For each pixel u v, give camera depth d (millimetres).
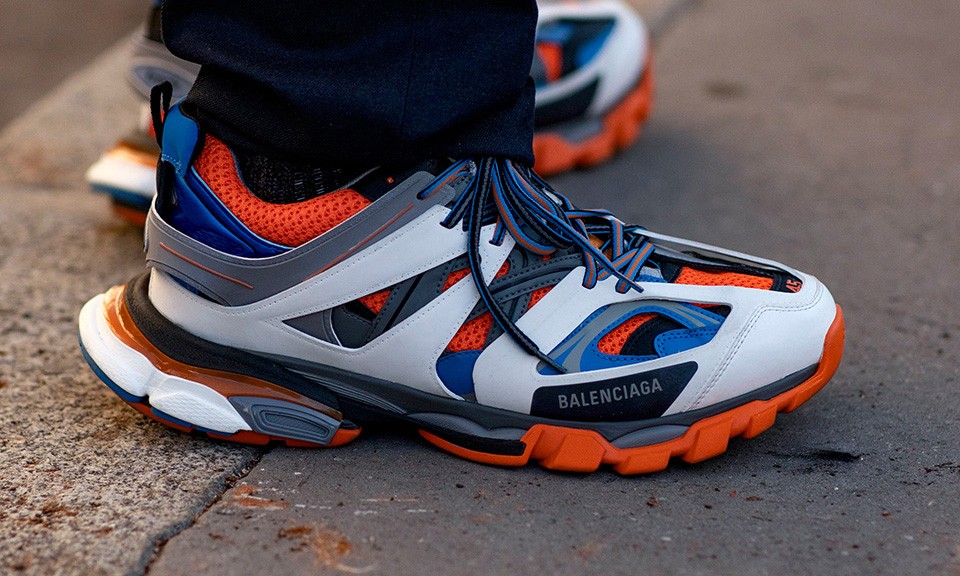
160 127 1161
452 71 1081
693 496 1144
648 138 2656
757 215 2148
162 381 1188
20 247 1853
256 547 1006
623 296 1175
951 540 1052
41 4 4176
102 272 1759
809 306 1204
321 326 1159
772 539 1053
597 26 2346
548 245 1175
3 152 2348
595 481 1176
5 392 1324
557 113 2266
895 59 3449
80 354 1453
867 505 1124
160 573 962
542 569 986
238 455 1193
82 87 2764
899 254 1942
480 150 1116
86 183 2221
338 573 967
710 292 1188
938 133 2693
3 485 1104
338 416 1194
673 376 1162
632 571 988
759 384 1187
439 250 1121
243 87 1114
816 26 3896
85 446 1199
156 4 1584
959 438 1276
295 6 1063
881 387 1425
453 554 1005
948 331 1607
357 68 1063
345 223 1106
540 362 1156
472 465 1200
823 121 2797
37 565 965
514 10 1100
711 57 3467
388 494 1119
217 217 1146
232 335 1182
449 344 1165
